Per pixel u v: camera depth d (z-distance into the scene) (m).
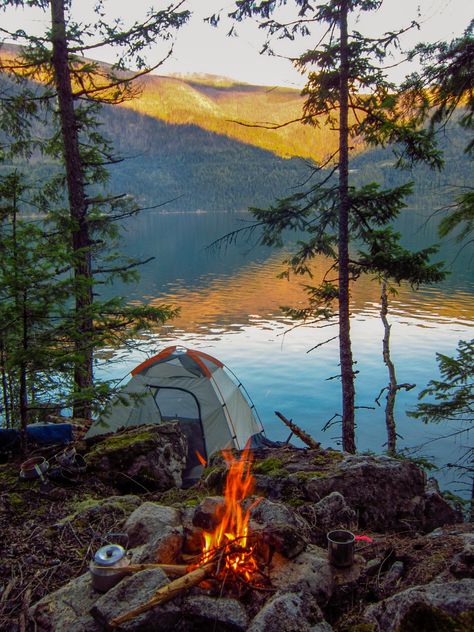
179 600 2.61
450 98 5.40
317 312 11.77
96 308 6.51
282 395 23.38
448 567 2.79
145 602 2.52
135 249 103.88
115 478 5.45
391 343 31.39
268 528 3.07
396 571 2.94
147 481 5.48
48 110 10.66
